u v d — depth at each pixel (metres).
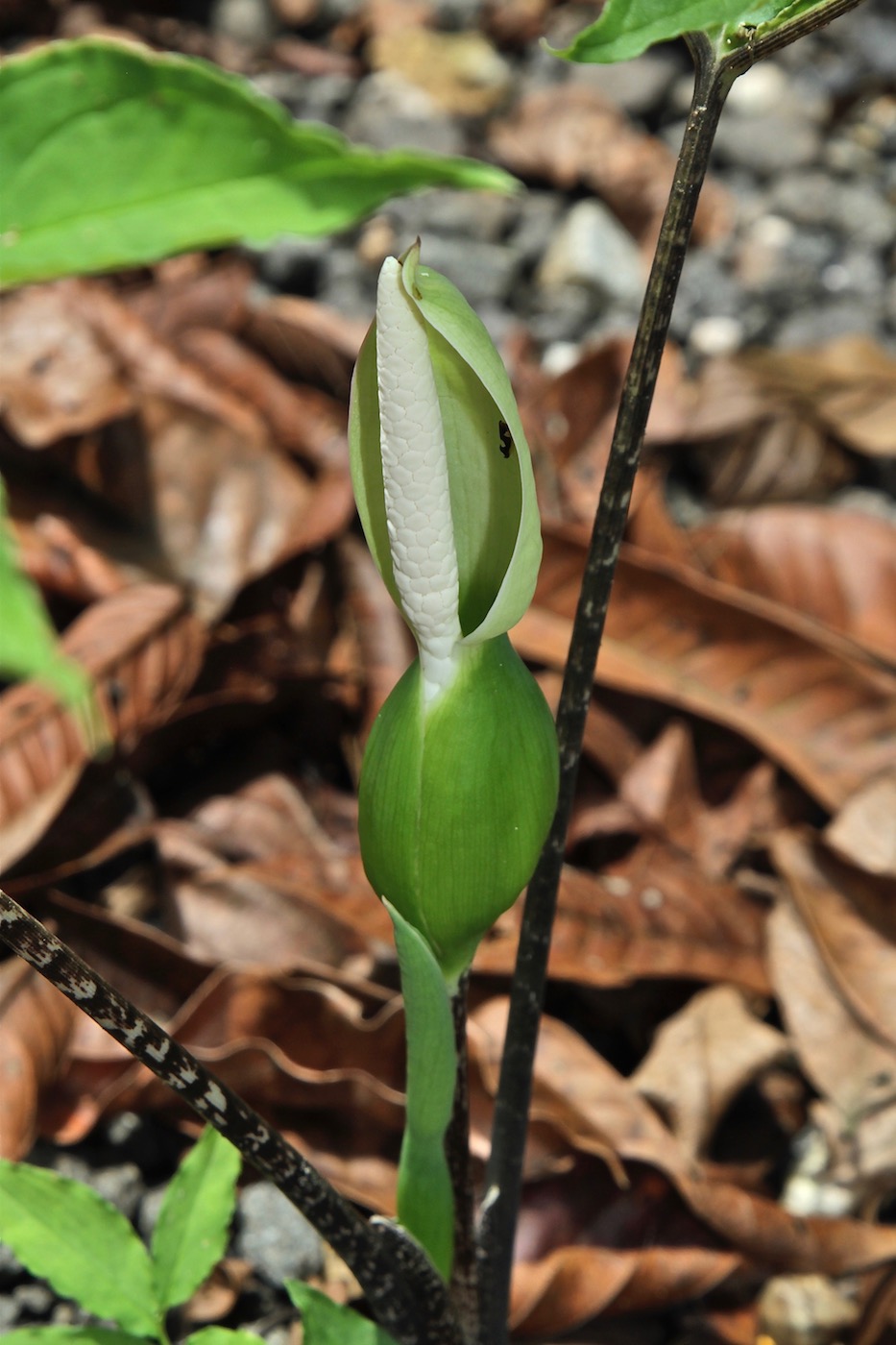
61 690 0.45
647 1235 0.90
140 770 1.08
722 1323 0.89
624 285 1.70
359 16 2.06
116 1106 0.92
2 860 0.95
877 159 1.96
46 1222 0.78
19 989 0.91
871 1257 0.89
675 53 2.01
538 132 1.85
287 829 1.06
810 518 1.22
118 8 1.92
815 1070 0.93
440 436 0.68
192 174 0.68
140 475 1.19
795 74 2.05
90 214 0.68
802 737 1.09
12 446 1.22
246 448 1.20
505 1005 0.93
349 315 1.58
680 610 1.12
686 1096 0.93
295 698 1.13
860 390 1.37
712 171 1.90
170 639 1.09
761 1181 0.93
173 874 1.02
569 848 1.10
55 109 0.67
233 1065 0.90
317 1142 0.91
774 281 1.72
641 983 1.01
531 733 0.71
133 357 1.32
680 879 1.05
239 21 2.02
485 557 0.71
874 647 1.19
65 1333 0.77
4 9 1.86
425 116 1.88
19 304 1.30
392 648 1.14
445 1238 0.77
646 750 1.12
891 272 1.76
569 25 2.11
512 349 1.39
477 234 1.74
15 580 0.45
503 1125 0.79
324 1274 0.90
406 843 0.71
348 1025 0.91
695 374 1.60
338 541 1.19
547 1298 0.87
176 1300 0.78
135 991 0.94
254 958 0.98
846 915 0.97
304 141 0.68
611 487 0.72
